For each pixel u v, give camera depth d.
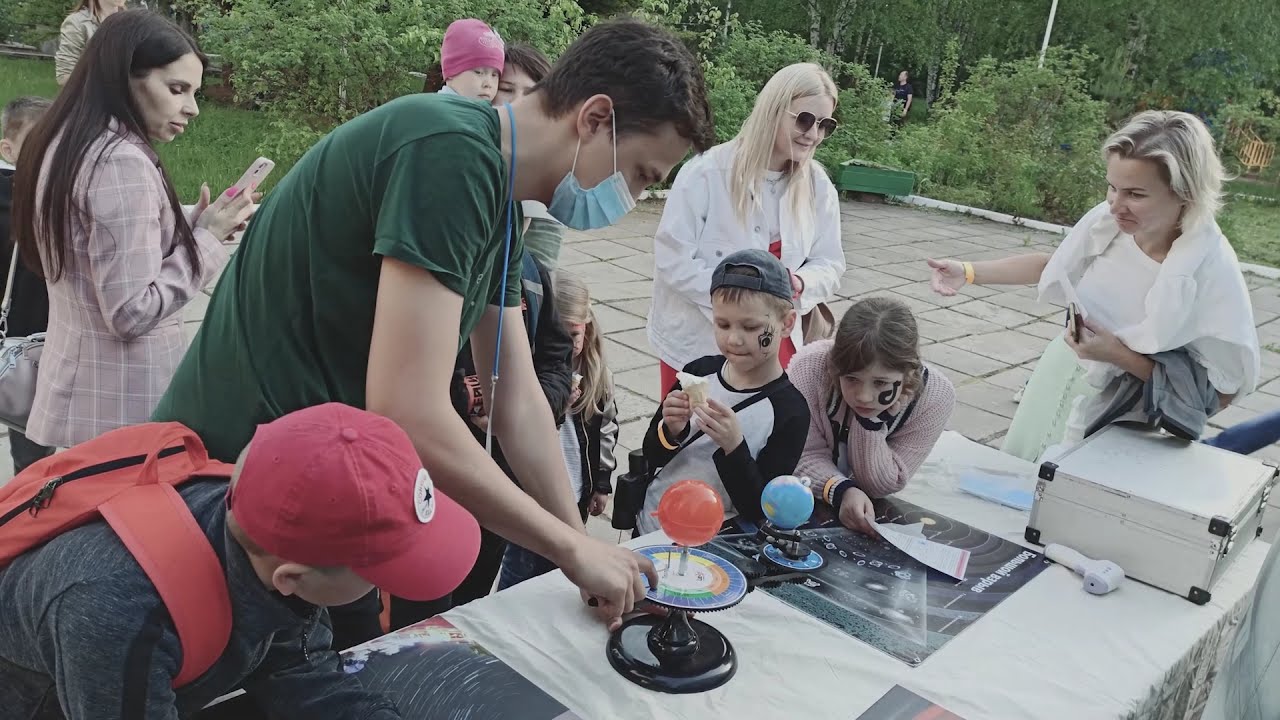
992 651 1.54
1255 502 1.87
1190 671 1.66
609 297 6.24
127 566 0.98
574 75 1.29
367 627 1.91
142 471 1.07
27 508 1.04
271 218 1.28
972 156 12.09
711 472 2.11
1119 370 2.29
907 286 7.48
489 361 1.62
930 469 2.30
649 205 9.59
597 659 1.45
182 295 2.20
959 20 19.06
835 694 1.40
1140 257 2.19
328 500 0.92
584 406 2.40
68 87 2.07
